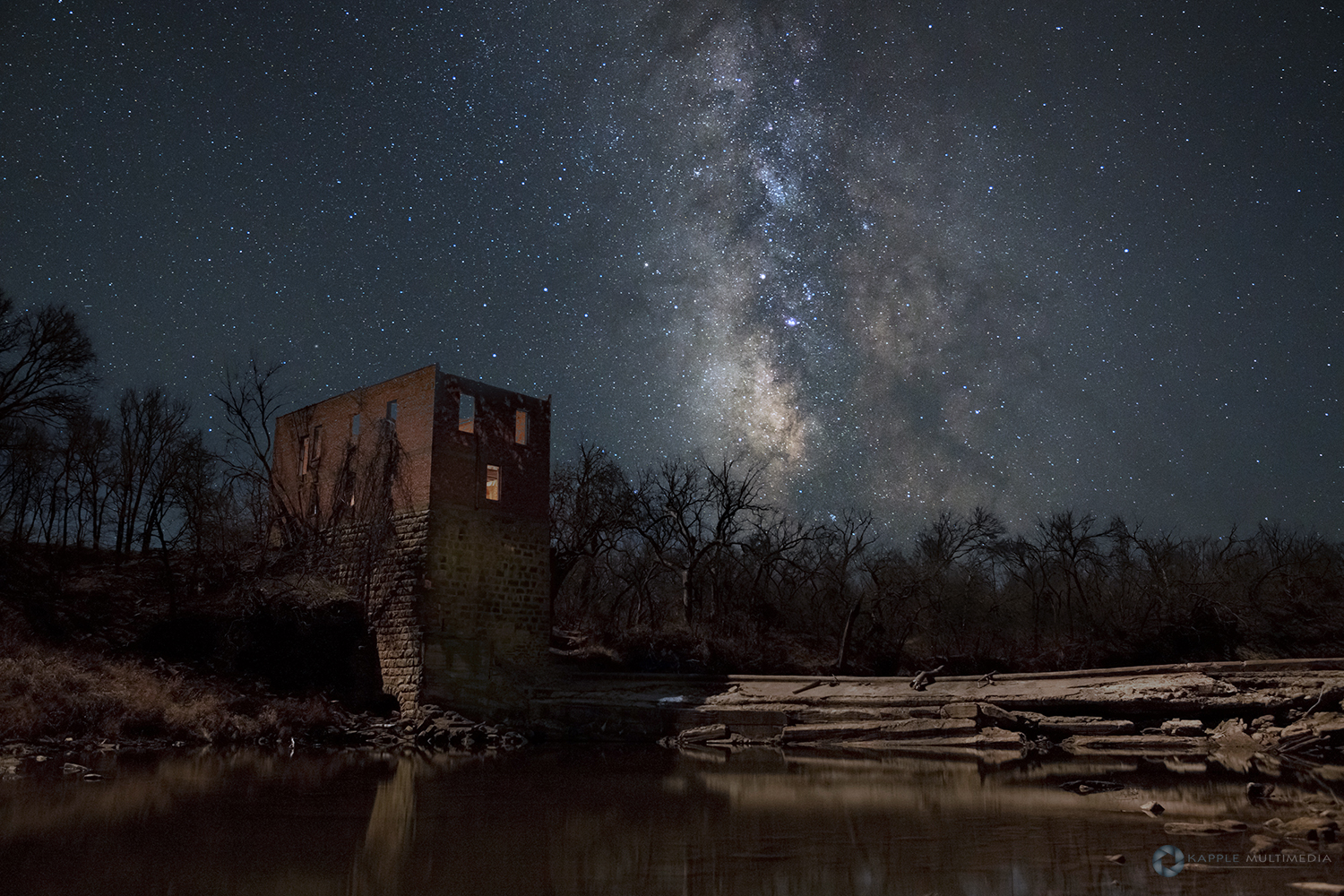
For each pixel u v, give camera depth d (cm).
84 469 4438
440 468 3694
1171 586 4834
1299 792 1609
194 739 2895
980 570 5569
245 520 4262
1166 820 1329
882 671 4584
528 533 3988
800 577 5647
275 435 4469
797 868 1057
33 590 3631
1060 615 5119
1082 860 1056
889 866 1056
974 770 2153
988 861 1069
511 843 1235
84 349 4272
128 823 1372
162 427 4516
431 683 3488
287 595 3675
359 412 4078
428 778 2052
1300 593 4722
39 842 1198
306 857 1135
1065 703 2916
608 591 5756
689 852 1165
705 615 5175
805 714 3222
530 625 3922
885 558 5628
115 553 4341
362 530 3847
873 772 2133
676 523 5078
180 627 3531
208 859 1109
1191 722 2714
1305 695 2620
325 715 3228
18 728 2567
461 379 3859
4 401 4128
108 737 2719
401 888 969
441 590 3600
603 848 1202
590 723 3462
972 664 4594
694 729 3247
